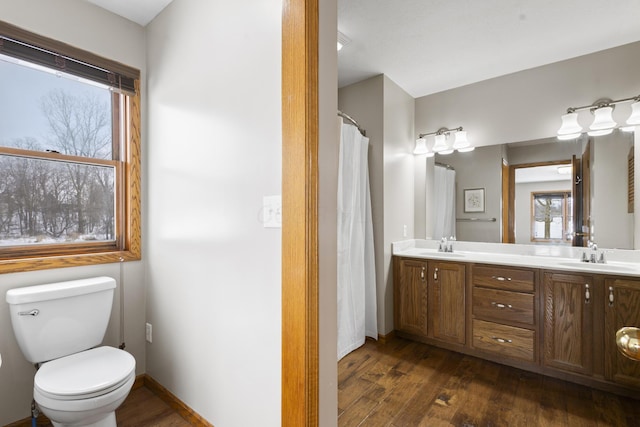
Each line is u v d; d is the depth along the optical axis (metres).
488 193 2.88
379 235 2.81
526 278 2.20
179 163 1.75
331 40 1.18
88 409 1.21
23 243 1.64
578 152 2.45
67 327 1.54
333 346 1.17
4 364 1.50
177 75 1.77
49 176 1.73
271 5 1.25
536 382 2.07
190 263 1.66
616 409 1.77
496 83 2.84
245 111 1.35
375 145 2.82
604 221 2.34
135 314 1.97
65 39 1.70
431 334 2.65
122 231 1.99
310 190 1.07
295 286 1.09
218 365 1.47
